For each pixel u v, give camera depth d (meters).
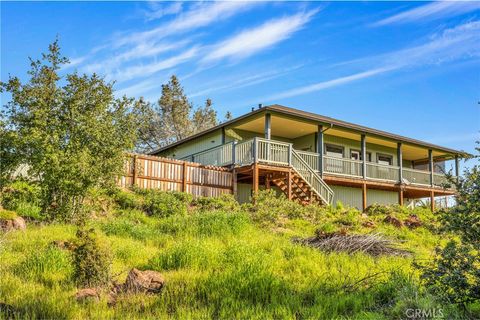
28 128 11.66
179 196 16.34
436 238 13.66
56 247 7.63
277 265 7.77
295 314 5.28
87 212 11.89
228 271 6.57
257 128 23.05
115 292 5.96
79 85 12.59
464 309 5.24
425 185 26.14
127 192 15.34
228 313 5.16
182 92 40.56
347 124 22.73
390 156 28.08
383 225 15.72
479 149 5.76
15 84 11.93
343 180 22.05
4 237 8.60
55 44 12.59
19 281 6.09
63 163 11.47
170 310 5.41
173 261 7.41
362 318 5.06
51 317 4.90
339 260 8.36
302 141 24.84
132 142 13.20
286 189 19.58
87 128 12.11
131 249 8.34
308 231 13.30
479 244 5.43
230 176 19.47
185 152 26.03
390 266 8.05
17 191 12.07
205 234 10.52
